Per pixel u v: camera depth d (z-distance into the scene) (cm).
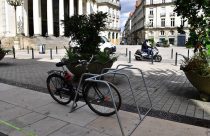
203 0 571
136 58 1717
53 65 1347
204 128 440
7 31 3719
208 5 577
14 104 582
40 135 414
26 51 2808
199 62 586
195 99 627
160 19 7425
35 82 838
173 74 1042
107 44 2197
